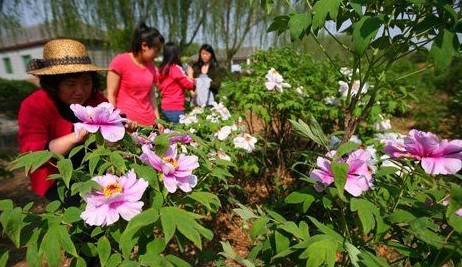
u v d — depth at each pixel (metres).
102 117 0.91
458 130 5.50
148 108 2.64
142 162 0.98
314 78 3.05
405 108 2.74
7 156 3.95
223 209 2.52
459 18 0.92
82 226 0.94
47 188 1.43
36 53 19.81
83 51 1.44
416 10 1.00
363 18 0.86
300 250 0.87
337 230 1.06
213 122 2.38
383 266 0.82
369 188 0.92
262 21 11.91
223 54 13.97
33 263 0.81
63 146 1.23
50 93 1.40
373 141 2.12
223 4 11.50
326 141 1.03
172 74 3.40
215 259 1.31
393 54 1.11
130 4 9.66
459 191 0.69
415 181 1.10
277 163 3.20
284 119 2.95
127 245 0.82
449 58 0.85
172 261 0.89
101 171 0.89
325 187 0.91
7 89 11.06
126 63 2.43
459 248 0.72
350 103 1.22
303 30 0.95
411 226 0.78
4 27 8.08
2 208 0.81
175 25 10.23
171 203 1.00
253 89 2.69
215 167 1.25
